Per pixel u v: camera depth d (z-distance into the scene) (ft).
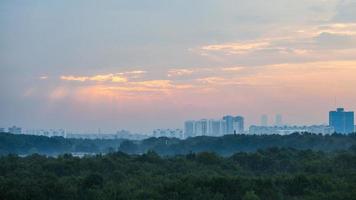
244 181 307.17
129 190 293.23
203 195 287.48
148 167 369.91
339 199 290.15
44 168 356.38
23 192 277.03
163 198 284.00
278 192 305.94
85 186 300.81
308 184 315.17
